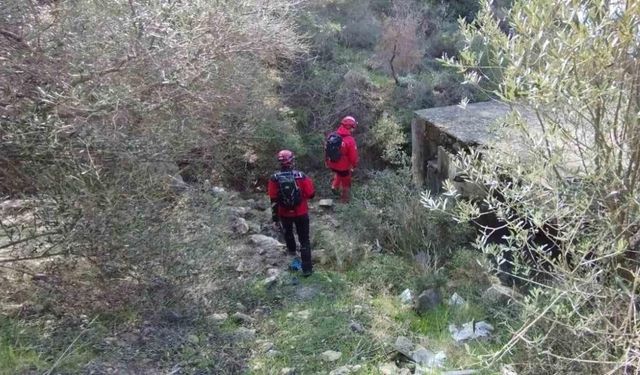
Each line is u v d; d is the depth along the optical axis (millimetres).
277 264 6355
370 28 13055
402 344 4602
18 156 4172
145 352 4223
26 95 4250
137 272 4605
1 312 4289
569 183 3391
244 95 7859
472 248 6328
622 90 2885
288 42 8227
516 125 3146
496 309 5062
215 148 7895
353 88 11062
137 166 4609
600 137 2924
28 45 4219
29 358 3787
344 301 5445
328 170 10023
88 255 4336
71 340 4113
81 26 4746
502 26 7996
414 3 13648
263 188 9391
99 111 4277
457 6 14531
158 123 5086
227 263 5984
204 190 7203
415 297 5402
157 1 5305
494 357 3166
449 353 4516
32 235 4180
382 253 6484
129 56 4652
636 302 3150
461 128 7211
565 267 3129
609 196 2947
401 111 10727
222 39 6355
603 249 3113
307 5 11203
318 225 7523
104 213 4223
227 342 4555
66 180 4125
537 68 3059
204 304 5043
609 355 2947
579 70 2805
